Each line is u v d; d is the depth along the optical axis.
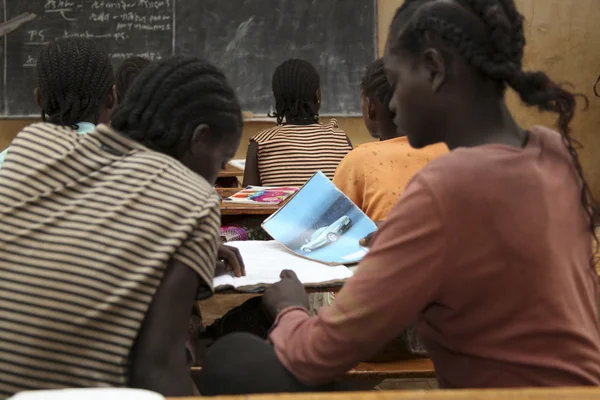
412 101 0.80
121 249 0.86
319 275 1.15
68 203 0.90
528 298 0.72
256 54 4.98
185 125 0.97
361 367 1.32
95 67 1.31
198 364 1.27
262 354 0.86
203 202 0.92
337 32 4.94
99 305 0.85
